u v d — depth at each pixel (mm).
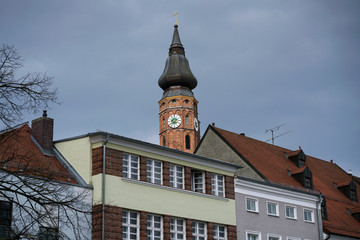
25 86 26219
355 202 65875
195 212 42750
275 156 62094
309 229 53312
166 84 141625
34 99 26234
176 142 137125
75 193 36094
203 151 58531
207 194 44094
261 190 49688
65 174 38125
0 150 35188
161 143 140375
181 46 144500
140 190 39438
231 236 45219
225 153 56750
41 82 26516
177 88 141000
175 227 41281
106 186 37438
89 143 38688
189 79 140625
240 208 47156
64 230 34719
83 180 38156
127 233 38188
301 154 63812
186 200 42375
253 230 47625
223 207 45281
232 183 46781
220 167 45938
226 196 45938
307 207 54094
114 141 38750
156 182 41031
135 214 39031
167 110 139750
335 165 74812
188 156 43250
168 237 40250
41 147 39219
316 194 54969
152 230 39781
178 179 42688
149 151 40781
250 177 53625
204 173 44750
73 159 39125
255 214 48375
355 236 57812
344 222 58906
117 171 38406
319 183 64625
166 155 41906
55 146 40469
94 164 38094
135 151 40000
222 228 45062
